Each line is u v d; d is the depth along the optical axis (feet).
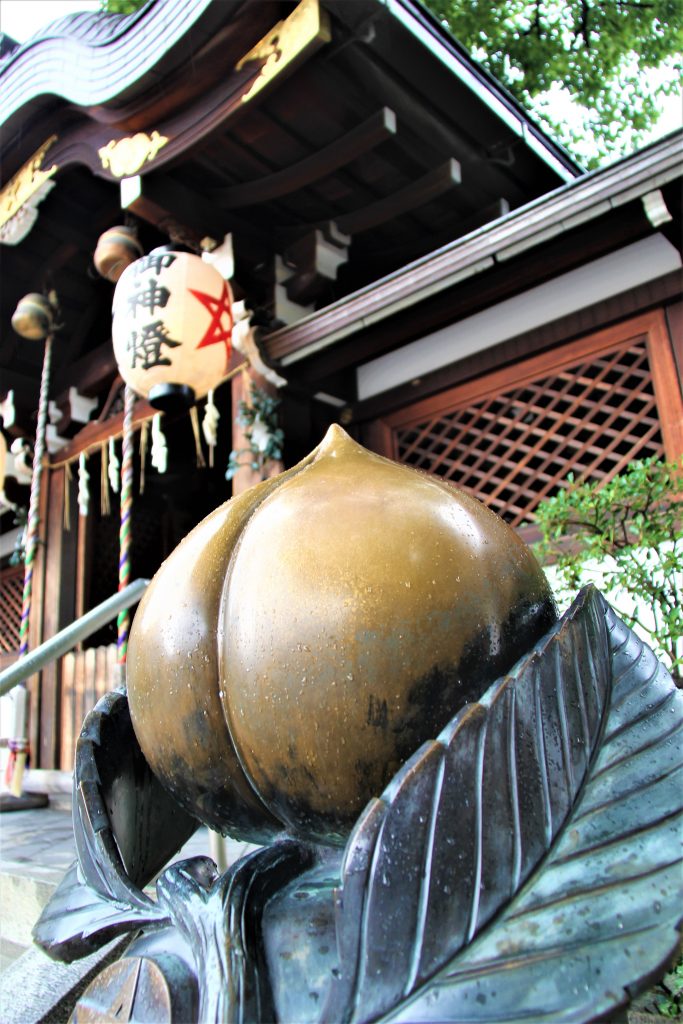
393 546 3.16
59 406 21.86
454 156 14.33
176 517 29.30
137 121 13.44
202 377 12.33
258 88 11.76
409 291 12.66
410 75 12.39
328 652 3.00
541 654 3.02
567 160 16.40
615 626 3.67
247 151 13.97
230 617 3.27
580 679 3.11
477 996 2.43
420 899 2.54
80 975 4.75
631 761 2.99
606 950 2.48
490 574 3.29
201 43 11.72
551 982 2.43
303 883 3.25
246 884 3.02
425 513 3.32
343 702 2.97
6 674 7.91
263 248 15.83
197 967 2.89
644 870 2.65
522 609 3.36
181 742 3.37
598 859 2.70
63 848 12.22
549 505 8.82
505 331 14.06
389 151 14.16
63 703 20.07
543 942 2.52
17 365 21.97
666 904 2.56
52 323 17.97
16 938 8.89
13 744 12.21
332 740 2.98
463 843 2.62
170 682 3.39
